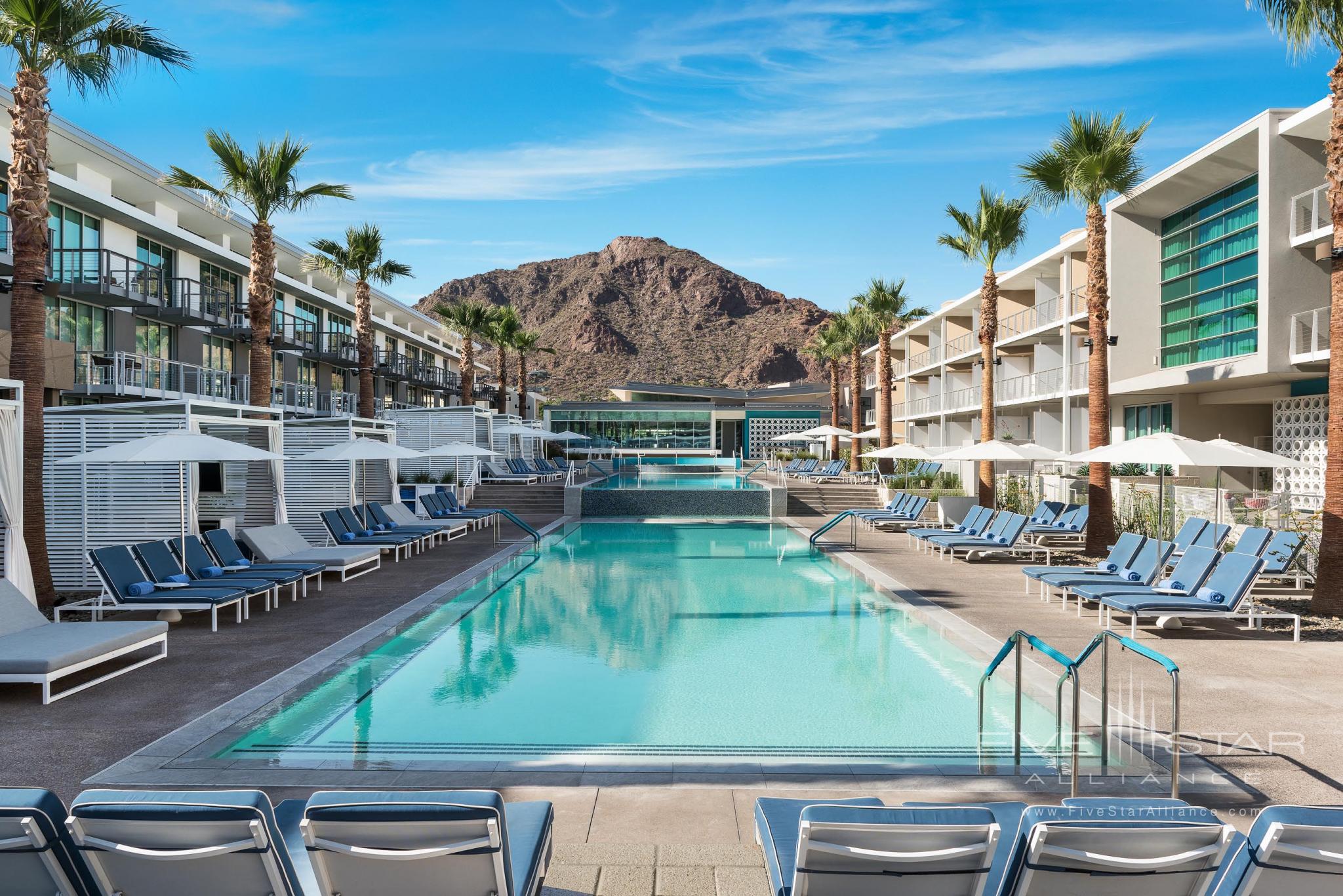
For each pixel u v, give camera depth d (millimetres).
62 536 11781
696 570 15195
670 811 4613
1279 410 21844
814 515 25688
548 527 21453
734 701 7168
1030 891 2738
